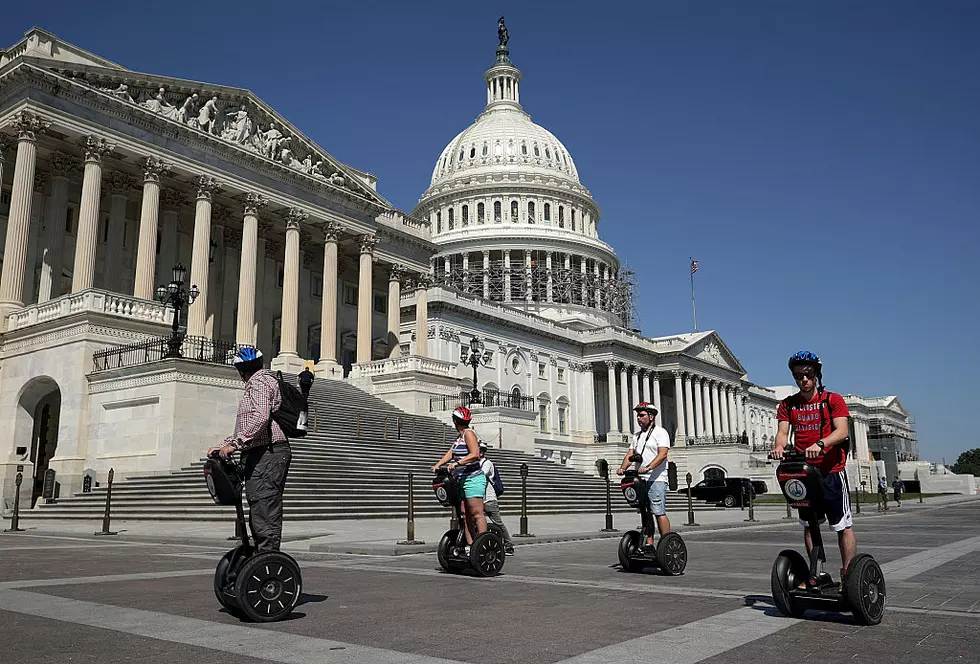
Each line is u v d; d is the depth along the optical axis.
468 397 53.19
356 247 58.97
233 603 8.22
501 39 151.88
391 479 31.91
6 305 37.91
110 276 44.41
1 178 39.97
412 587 10.67
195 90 46.00
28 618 8.08
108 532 20.58
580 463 93.31
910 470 136.75
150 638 7.12
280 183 50.50
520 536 19.81
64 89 39.59
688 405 105.81
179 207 49.50
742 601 9.38
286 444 8.48
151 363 31.64
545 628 7.67
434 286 77.62
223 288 51.94
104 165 44.56
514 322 86.88
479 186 124.94
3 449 36.41
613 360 96.75
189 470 29.95
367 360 55.22
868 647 6.83
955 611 8.69
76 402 34.00
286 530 21.38
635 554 12.42
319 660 6.32
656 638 7.18
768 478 86.94
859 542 19.50
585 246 123.25
